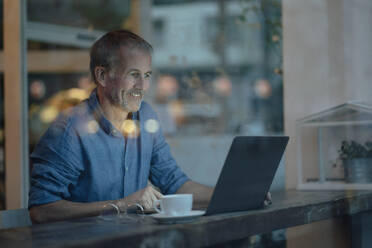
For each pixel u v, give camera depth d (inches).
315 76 85.5
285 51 88.9
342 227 57.9
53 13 142.3
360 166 73.3
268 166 48.8
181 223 39.7
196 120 179.3
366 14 81.0
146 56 65.7
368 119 77.5
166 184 70.9
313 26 86.3
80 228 40.2
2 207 119.3
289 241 49.0
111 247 33.8
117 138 65.3
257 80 183.3
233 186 44.9
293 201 55.2
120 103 64.6
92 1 151.1
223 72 194.2
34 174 57.7
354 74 81.6
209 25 200.2
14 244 34.3
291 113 86.7
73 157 60.8
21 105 119.0
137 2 169.9
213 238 40.4
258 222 45.1
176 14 192.1
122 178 66.4
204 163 160.6
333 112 80.3
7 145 119.0
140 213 51.9
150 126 70.9
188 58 194.4
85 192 63.3
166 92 185.8
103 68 64.9
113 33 65.9
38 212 55.3
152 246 36.2
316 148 81.7
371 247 62.7
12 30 118.4
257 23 121.0
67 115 63.2
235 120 179.9
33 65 138.0
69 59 145.1
